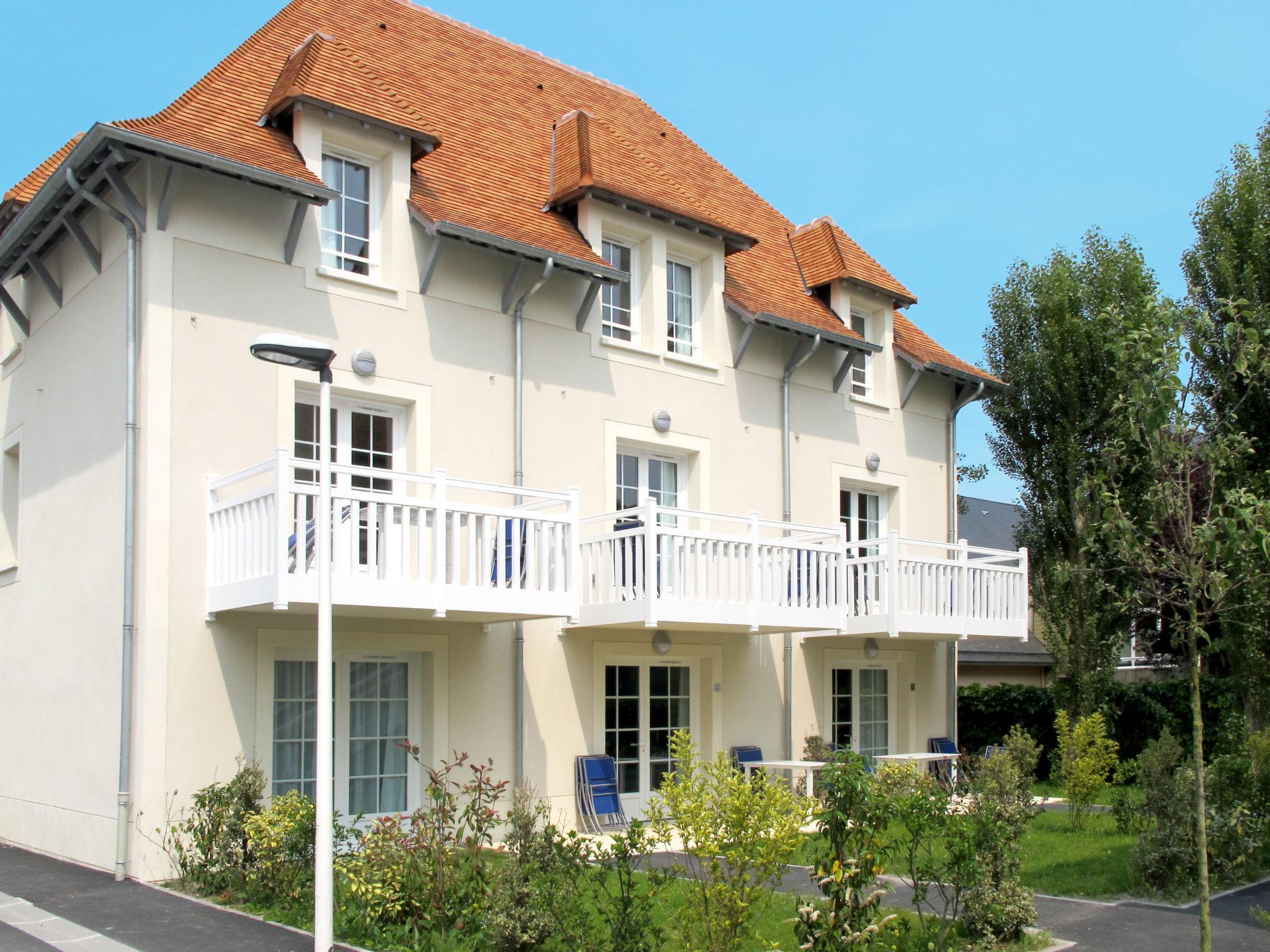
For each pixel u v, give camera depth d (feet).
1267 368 28.04
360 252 44.06
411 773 43.16
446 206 45.32
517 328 46.78
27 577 45.73
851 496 61.36
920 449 64.28
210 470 38.70
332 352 27.96
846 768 25.93
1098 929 31.19
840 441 59.67
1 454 50.24
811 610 49.67
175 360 38.37
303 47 44.24
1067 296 68.95
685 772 26.50
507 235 45.06
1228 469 47.91
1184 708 73.05
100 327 40.98
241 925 29.68
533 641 46.60
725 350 54.75
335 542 35.91
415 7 60.03
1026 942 28.81
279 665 40.27
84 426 41.63
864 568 56.70
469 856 29.55
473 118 54.34
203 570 38.24
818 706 57.62
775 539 52.06
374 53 54.34
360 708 42.34
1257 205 59.26
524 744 45.68
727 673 53.67
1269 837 39.78
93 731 38.96
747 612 46.91
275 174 38.65
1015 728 52.08
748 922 27.37
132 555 37.37
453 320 45.19
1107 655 66.23
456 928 27.96
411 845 29.22
